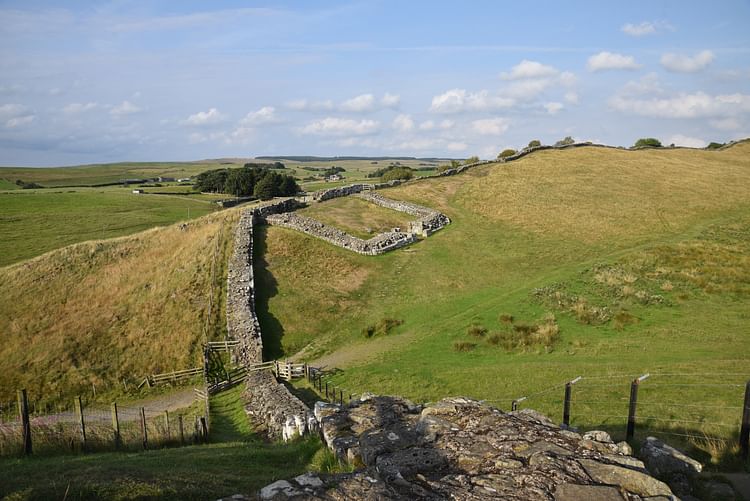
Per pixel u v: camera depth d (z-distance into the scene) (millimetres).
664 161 84438
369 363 28906
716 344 26297
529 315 33125
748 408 10688
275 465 11578
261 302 36688
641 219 55125
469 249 48094
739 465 10336
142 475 9703
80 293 38438
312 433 14461
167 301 35969
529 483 7418
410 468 8320
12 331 33469
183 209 92938
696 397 17719
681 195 64125
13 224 75062
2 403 27062
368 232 50969
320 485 7512
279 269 41406
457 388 23438
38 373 29391
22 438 14422
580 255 45562
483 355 28453
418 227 52156
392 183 69375
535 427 9594
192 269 40125
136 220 80688
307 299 37719
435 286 40594
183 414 24438
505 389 22234
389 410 12305
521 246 48469
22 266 43656
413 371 26781
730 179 72750
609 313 32406
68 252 45719
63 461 12047
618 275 38969
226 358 30453
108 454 14023
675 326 29781
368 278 42219
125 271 41719
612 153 90125
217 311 34500
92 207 91562
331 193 62469
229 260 40500
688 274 38500
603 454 8375
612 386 20406
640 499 7000
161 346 31578
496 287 39844
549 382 22297
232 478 10156
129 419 23625
